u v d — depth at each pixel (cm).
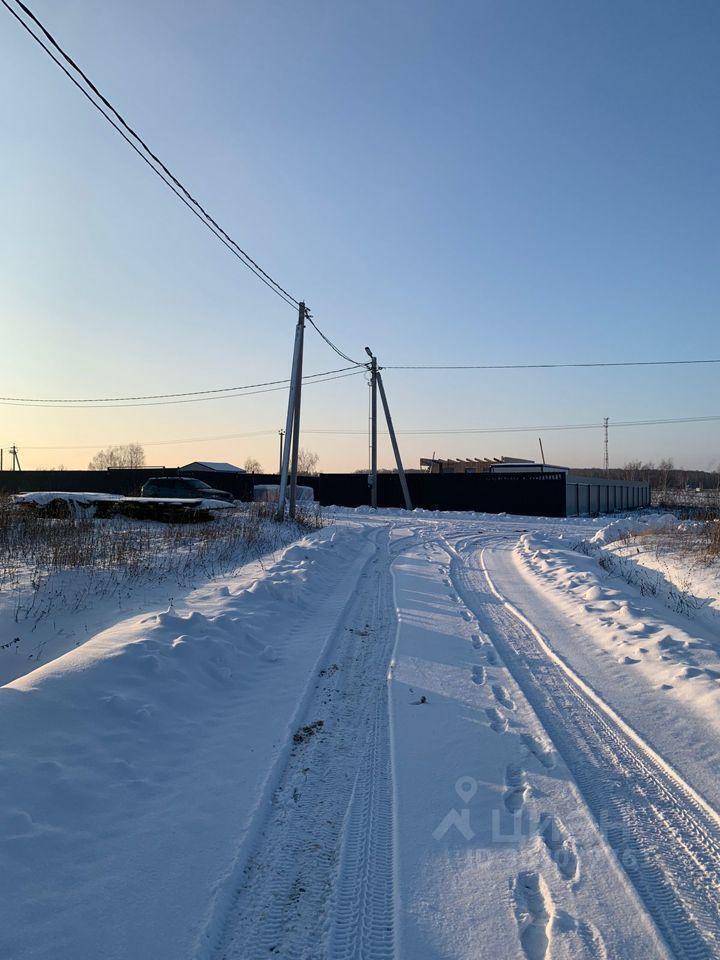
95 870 342
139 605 958
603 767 474
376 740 523
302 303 2272
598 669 698
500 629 879
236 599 941
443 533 2338
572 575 1254
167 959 285
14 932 291
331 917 321
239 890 340
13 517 1616
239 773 462
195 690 595
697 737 519
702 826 398
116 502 2080
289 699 606
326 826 399
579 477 4562
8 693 477
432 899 331
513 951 295
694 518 2589
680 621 916
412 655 746
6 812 361
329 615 957
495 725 548
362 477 4697
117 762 447
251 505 2505
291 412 2255
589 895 331
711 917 318
